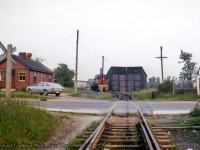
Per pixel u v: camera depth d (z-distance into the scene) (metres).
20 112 10.15
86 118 15.14
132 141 8.86
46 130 10.35
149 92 42.84
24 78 42.00
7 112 9.52
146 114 16.83
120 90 55.69
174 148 8.12
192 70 58.94
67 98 33.34
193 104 26.20
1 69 42.00
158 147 7.14
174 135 10.60
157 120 14.58
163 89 39.81
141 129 10.66
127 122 13.55
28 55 49.91
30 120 10.02
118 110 19.19
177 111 18.78
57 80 68.06
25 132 9.09
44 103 23.89
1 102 10.27
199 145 8.80
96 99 34.16
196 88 37.34
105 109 20.08
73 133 10.88
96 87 60.75
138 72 55.34
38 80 46.06
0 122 8.87
